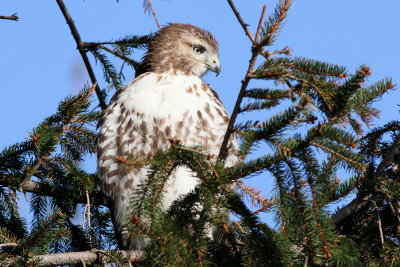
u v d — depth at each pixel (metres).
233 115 7.84
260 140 7.54
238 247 8.17
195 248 7.12
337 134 7.10
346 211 9.60
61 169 10.90
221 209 7.28
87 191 10.71
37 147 10.14
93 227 11.54
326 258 7.61
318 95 7.93
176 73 12.20
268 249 7.49
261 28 7.42
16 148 10.51
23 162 10.76
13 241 9.33
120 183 11.17
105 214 12.03
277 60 7.65
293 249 7.57
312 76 7.79
